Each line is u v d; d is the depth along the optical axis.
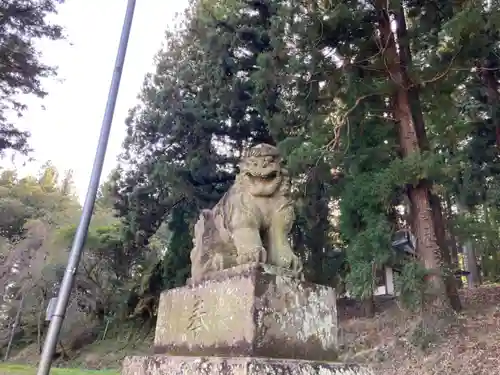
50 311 4.14
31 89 13.96
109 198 17.31
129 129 15.82
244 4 13.25
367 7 9.73
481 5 8.35
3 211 22.08
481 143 12.59
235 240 2.98
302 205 11.02
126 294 18.38
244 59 13.23
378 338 10.17
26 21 13.29
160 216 15.90
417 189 9.48
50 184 29.75
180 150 14.84
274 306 2.50
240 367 2.17
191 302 2.89
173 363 2.55
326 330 2.71
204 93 14.21
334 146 9.66
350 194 9.74
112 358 16.28
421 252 9.12
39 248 18.98
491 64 11.50
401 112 9.90
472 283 18.91
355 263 9.45
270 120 10.98
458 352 8.08
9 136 14.50
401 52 10.27
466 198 12.62
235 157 14.31
